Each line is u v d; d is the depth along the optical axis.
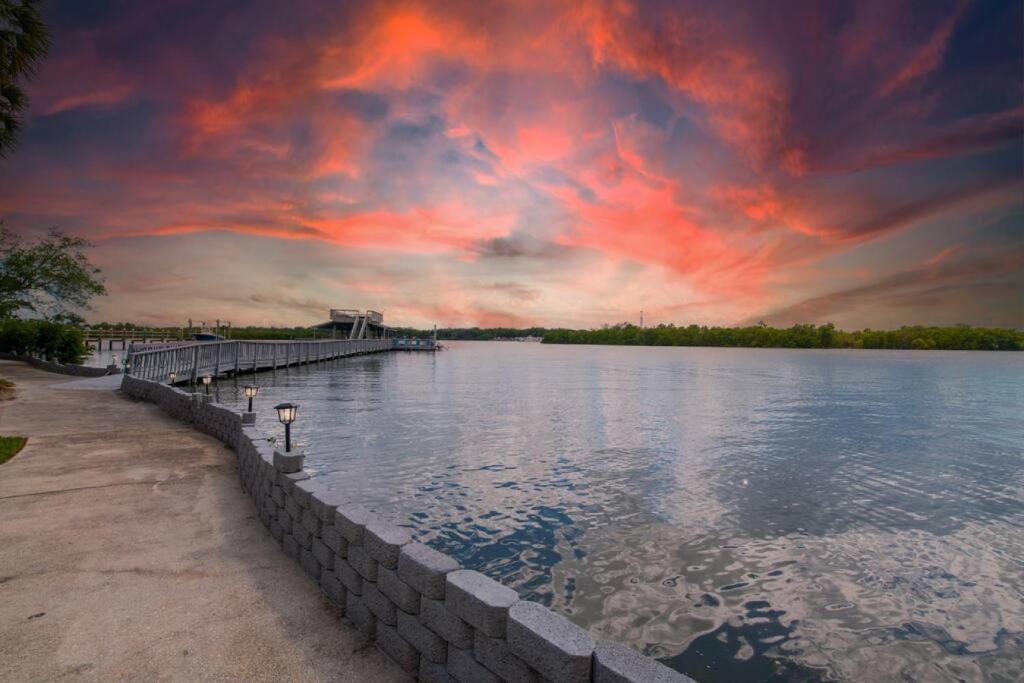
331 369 64.56
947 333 196.62
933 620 7.73
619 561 9.55
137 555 5.85
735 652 6.86
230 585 5.18
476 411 29.81
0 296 29.28
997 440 22.80
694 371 73.75
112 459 10.62
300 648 4.14
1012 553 10.21
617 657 2.70
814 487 14.87
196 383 38.00
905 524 11.84
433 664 3.67
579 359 118.06
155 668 3.76
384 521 4.59
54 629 4.24
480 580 3.56
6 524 6.76
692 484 14.96
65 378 29.89
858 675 6.46
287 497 6.09
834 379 59.47
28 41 15.70
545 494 13.61
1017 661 6.77
